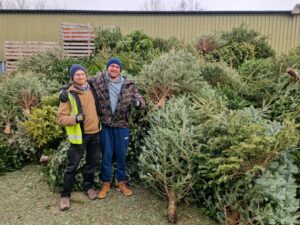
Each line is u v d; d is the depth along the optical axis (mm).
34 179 4051
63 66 6223
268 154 2912
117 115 3410
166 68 4324
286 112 4434
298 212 2947
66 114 3182
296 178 3334
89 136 3316
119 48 7875
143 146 3635
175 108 3742
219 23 12992
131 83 3484
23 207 3354
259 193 2857
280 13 12523
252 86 5008
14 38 13531
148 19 13320
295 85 4664
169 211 3186
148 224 3092
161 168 3221
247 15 12781
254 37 8922
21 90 4863
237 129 3020
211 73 5340
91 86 3391
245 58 7371
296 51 5855
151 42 7977
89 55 7930
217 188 3105
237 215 2990
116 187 3803
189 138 3291
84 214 3234
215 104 3697
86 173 3518
